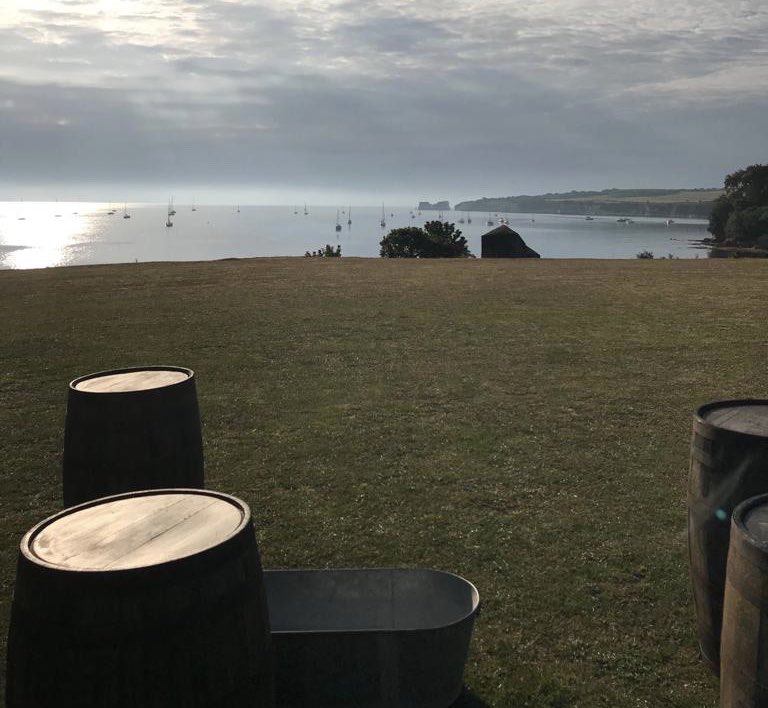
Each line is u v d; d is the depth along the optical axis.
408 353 14.50
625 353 14.08
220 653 2.84
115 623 2.67
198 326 17.52
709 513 4.29
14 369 13.71
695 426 4.43
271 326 17.38
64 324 18.14
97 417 4.74
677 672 4.75
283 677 3.89
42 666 2.74
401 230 67.50
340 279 25.98
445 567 6.21
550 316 18.14
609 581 5.92
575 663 4.88
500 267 30.25
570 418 10.24
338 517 7.27
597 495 7.66
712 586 4.38
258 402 11.40
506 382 12.24
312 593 4.44
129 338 16.30
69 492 4.91
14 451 9.43
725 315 17.75
